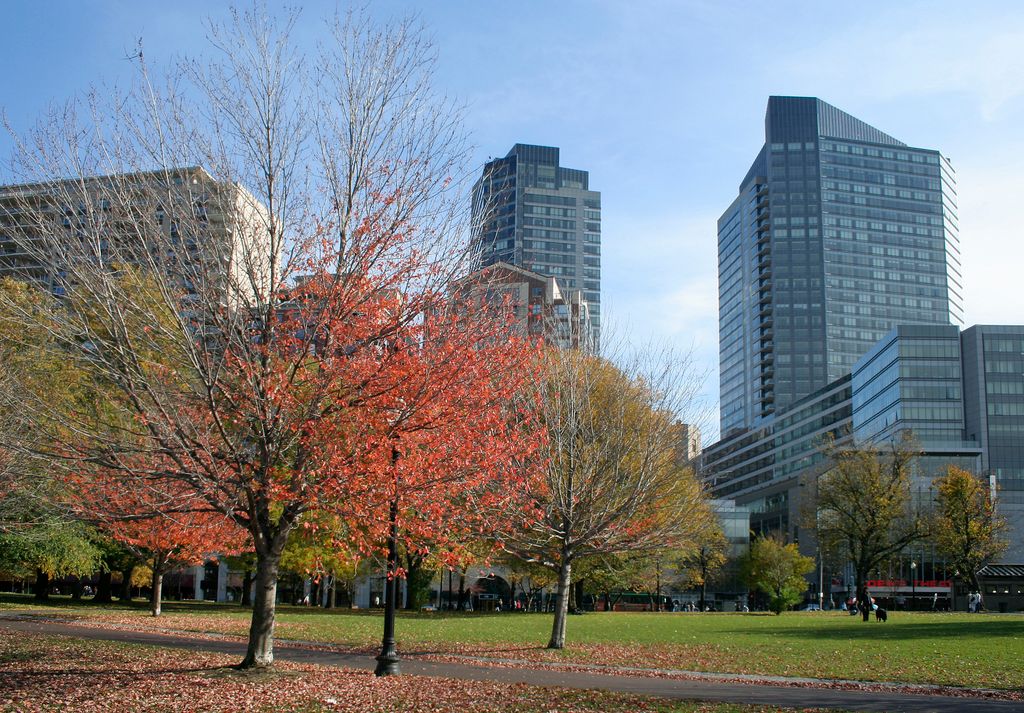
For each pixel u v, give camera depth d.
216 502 17.11
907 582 103.44
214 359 16.88
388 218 17.42
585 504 28.14
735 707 16.05
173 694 16.02
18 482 23.20
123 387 16.19
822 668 22.83
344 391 16.91
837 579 114.00
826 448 70.25
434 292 17.70
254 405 16.58
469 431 17.98
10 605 42.69
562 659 24.69
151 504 17.08
